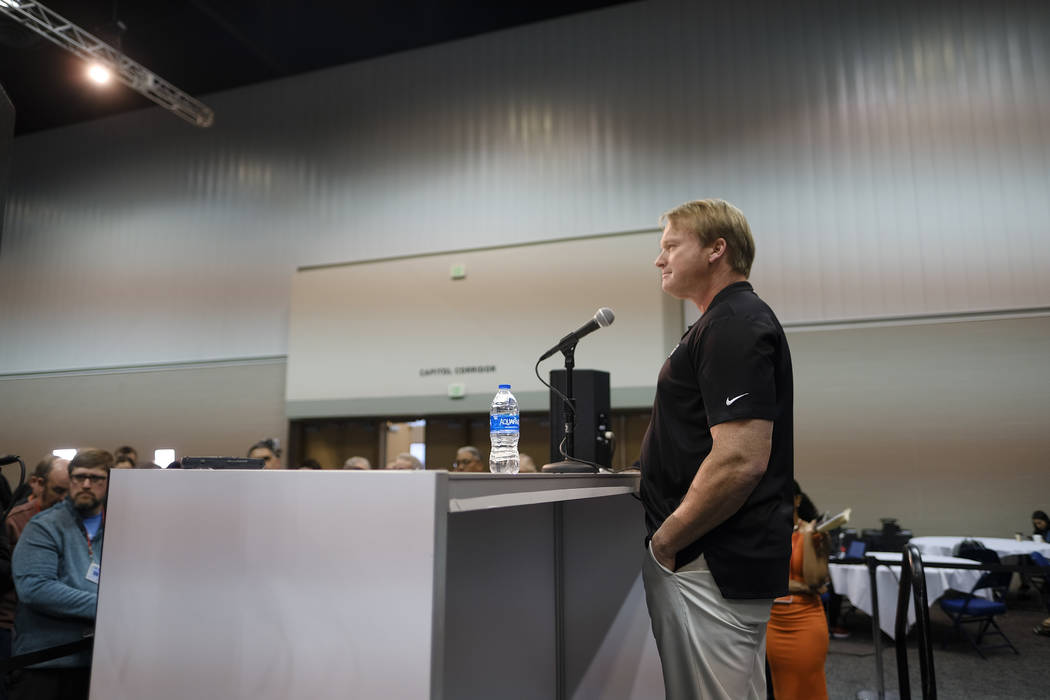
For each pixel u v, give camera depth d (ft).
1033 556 15.61
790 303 20.40
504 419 5.92
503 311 22.12
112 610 3.92
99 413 27.91
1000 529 17.99
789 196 20.83
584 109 23.26
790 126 21.08
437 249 24.23
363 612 3.29
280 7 23.39
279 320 25.95
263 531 3.61
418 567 3.20
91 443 27.78
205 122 24.98
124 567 3.95
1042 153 18.95
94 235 29.40
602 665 7.38
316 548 3.45
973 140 19.53
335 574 3.39
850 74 20.77
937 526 18.48
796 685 10.02
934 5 20.31
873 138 20.34
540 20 24.40
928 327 19.24
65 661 6.73
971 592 14.98
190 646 3.69
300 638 3.43
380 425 24.04
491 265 22.53
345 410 23.38
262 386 25.72
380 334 23.40
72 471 7.44
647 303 20.65
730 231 5.15
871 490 19.10
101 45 21.20
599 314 6.18
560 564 7.82
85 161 30.09
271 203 26.81
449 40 25.41
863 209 20.16
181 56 26.17
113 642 3.88
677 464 4.89
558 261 21.81
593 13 23.61
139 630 3.83
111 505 4.06
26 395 29.17
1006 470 18.16
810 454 19.72
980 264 19.06
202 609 3.69
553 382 7.84
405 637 3.18
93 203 29.63
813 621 10.10
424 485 3.23
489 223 23.75
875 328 19.63
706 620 4.48
